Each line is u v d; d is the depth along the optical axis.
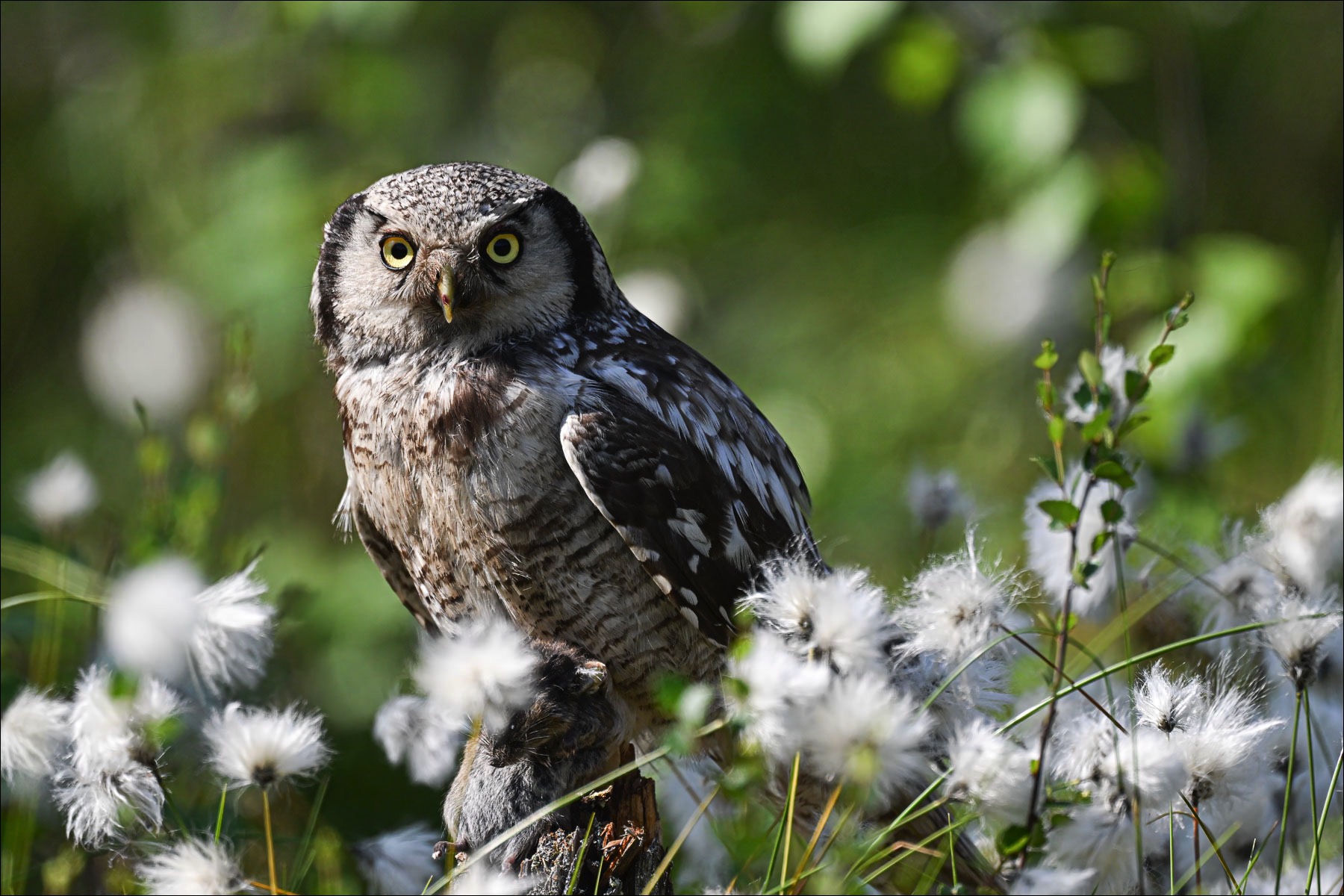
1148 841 7.11
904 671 7.01
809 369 16.11
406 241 7.83
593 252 8.24
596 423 7.49
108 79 17.67
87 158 17.25
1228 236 13.91
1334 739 7.64
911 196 17.38
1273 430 14.09
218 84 17.03
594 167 14.25
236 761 6.31
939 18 13.28
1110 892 7.00
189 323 14.84
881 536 14.05
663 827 8.80
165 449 9.58
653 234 15.74
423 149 16.86
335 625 12.36
